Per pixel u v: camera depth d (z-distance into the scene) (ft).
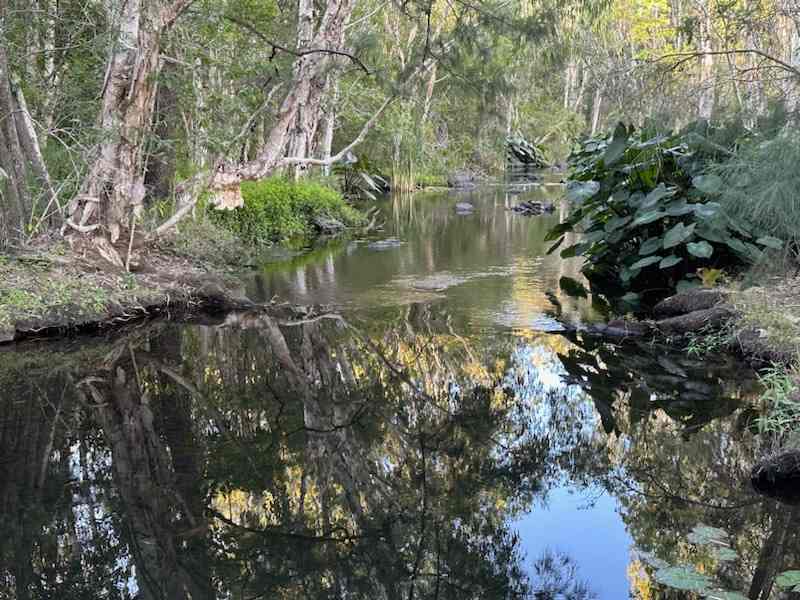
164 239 27.45
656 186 23.36
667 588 8.42
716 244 21.99
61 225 23.99
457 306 22.49
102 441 13.00
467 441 13.10
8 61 24.48
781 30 23.44
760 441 12.47
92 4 25.20
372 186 63.87
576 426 13.62
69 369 17.03
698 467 11.73
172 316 21.67
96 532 9.87
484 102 26.03
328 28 27.17
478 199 62.34
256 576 8.82
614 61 23.85
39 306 19.44
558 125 107.45
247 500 10.87
